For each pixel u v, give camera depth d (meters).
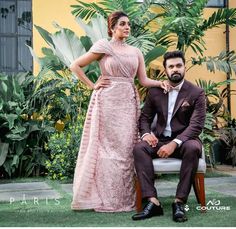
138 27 5.78
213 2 7.18
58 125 6.13
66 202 3.76
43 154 5.74
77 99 5.70
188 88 3.41
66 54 5.43
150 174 3.17
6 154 5.47
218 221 2.96
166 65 3.41
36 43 6.69
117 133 3.44
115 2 5.66
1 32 6.69
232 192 4.18
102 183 3.40
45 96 5.86
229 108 6.99
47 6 6.72
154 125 3.54
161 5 6.04
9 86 5.83
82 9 6.07
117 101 3.46
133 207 3.41
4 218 3.12
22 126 5.66
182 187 3.09
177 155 3.32
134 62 3.50
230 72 5.87
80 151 3.51
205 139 5.86
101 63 3.52
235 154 6.38
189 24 5.62
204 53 7.09
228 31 7.11
